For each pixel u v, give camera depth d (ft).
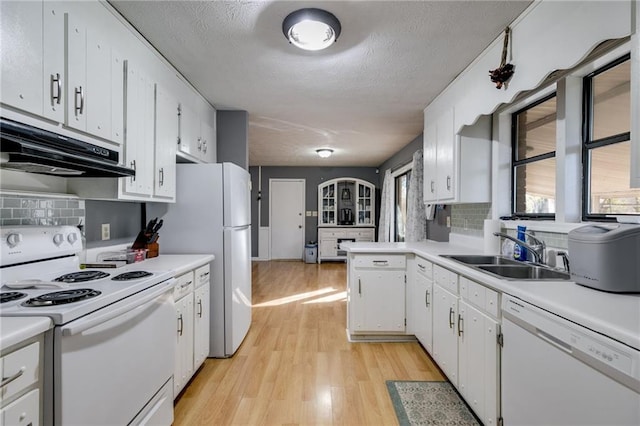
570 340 3.42
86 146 4.67
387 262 9.49
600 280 4.17
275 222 25.32
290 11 5.60
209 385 7.13
